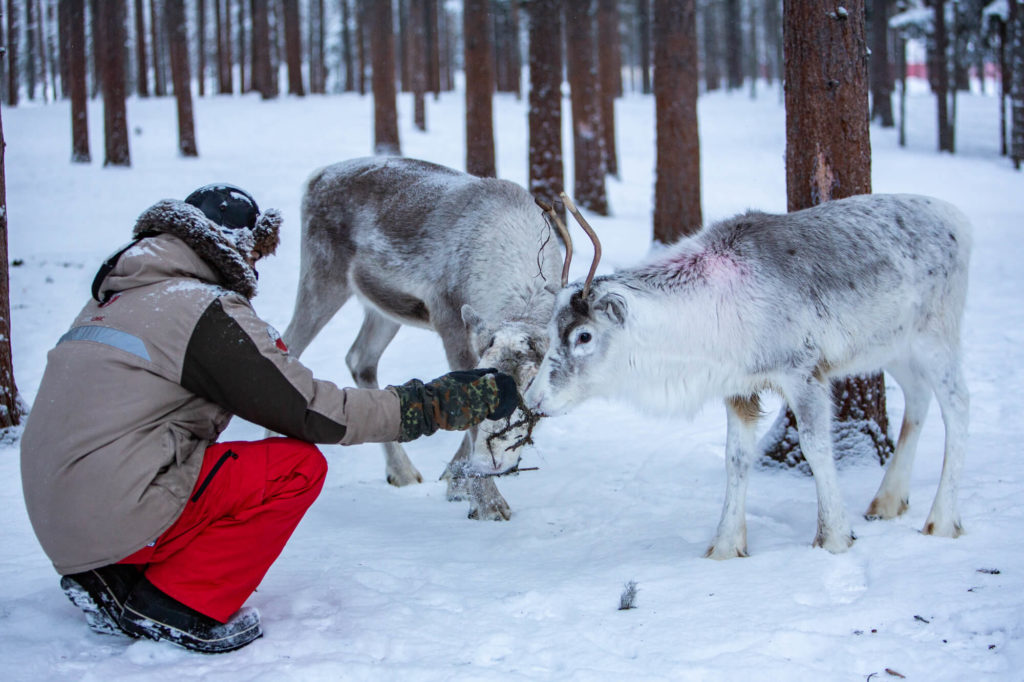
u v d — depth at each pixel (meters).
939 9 26.64
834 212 4.03
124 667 2.68
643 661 2.73
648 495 4.84
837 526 3.68
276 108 32.38
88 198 16.66
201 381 2.74
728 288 3.71
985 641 2.78
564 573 3.60
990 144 28.94
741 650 2.77
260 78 34.69
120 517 2.64
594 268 3.62
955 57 29.27
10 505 4.52
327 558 3.77
